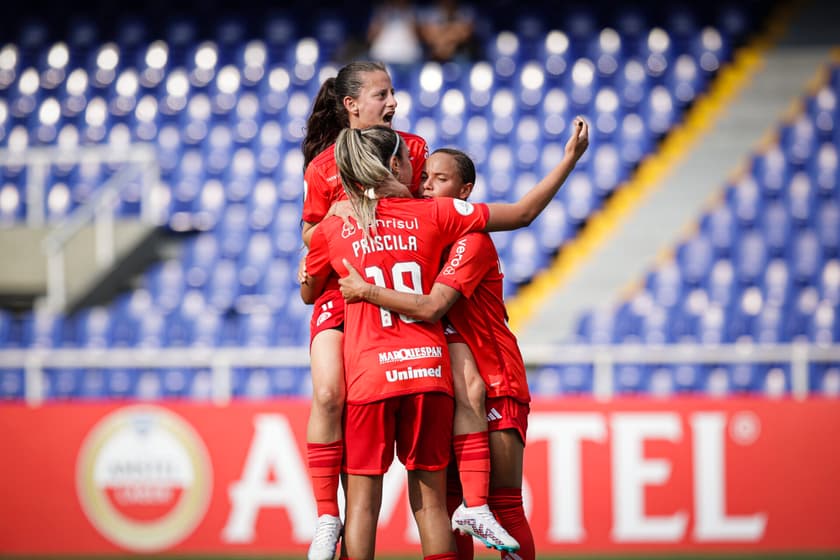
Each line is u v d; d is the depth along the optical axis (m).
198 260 40.31
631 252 40.00
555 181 14.18
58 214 43.19
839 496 25.41
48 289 38.53
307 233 14.74
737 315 36.59
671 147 43.22
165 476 25.92
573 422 25.59
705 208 41.22
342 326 14.22
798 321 36.44
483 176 42.59
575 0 47.41
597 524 25.34
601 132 43.44
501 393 14.22
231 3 48.66
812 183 41.56
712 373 34.72
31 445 26.28
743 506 25.39
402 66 45.72
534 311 38.31
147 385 35.84
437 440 13.55
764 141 43.06
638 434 25.53
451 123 44.06
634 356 27.72
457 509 13.79
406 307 13.31
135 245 39.50
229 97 45.91
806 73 45.09
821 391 34.66
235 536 25.56
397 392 13.28
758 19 46.78
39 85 47.53
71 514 26.05
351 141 13.64
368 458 13.52
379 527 25.12
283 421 25.77
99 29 48.78
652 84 44.94
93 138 45.81
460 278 13.59
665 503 25.39
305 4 48.44
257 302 38.66
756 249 39.53
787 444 25.53
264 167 43.50
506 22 47.25
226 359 28.77
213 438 25.88
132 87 46.91
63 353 30.89
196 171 43.69
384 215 13.66
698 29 46.53
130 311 38.09
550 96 44.62
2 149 46.22
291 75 46.28
